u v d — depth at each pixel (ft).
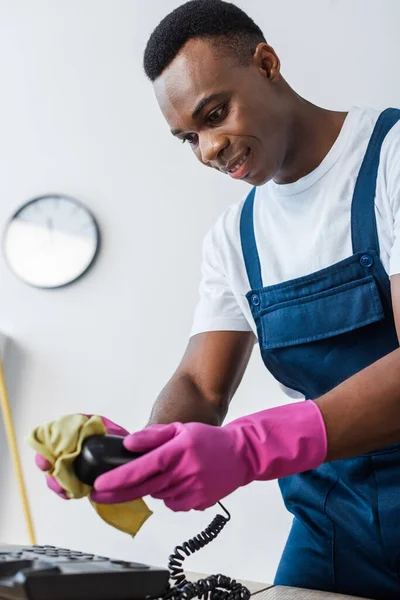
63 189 8.71
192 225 8.11
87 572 1.74
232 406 7.44
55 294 8.49
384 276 3.54
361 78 7.50
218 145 3.37
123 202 8.43
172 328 7.96
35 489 8.04
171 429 2.46
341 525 3.65
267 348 3.90
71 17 9.07
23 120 9.07
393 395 2.60
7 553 2.11
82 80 8.90
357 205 3.62
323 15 7.77
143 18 8.75
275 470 2.56
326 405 2.64
